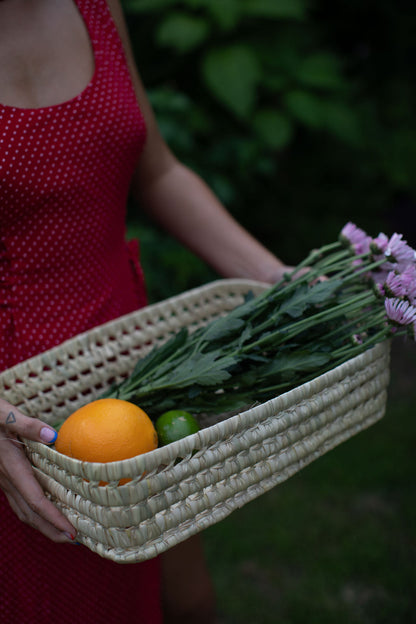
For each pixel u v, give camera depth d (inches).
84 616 48.2
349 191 154.4
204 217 54.4
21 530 45.4
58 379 45.9
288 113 129.1
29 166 42.3
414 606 72.1
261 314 44.0
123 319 49.1
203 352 43.4
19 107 42.3
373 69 172.4
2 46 41.9
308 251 144.9
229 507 35.2
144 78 122.7
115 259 50.1
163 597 56.9
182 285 105.6
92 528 33.2
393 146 157.5
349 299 43.8
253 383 42.1
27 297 45.1
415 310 39.5
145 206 56.0
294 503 89.7
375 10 166.2
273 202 146.4
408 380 121.2
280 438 36.7
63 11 44.8
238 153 119.2
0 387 43.8
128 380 43.5
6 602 46.6
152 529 32.1
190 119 114.8
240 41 125.2
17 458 36.7
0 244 43.8
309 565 78.9
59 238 45.1
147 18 123.5
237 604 73.7
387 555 79.6
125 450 34.4
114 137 45.4
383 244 42.4
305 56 138.1
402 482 92.5
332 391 39.0
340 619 71.2
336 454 99.5
